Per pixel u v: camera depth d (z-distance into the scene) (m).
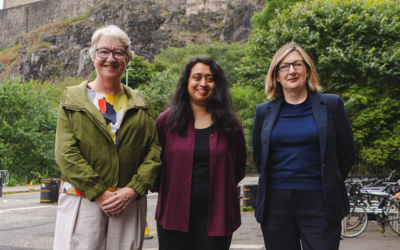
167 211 2.90
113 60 2.79
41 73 99.56
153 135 2.92
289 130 2.82
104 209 2.63
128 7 97.25
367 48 13.98
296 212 2.76
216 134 2.96
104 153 2.68
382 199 7.69
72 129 2.68
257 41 16.22
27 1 120.75
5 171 25.19
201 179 2.91
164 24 95.06
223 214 2.87
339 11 14.45
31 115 27.94
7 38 121.06
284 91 2.96
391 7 14.86
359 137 13.05
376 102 13.44
